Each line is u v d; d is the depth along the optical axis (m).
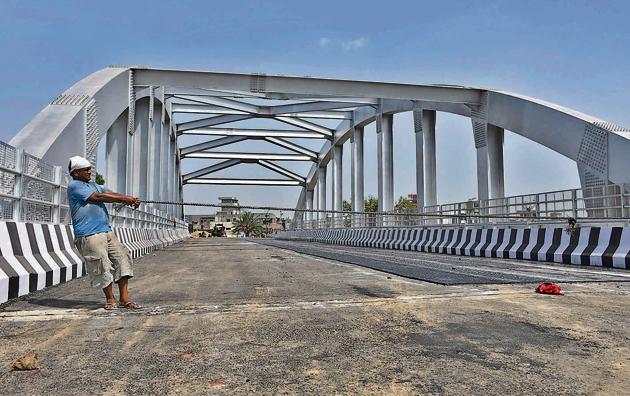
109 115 17.67
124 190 20.39
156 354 3.29
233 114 38.84
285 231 58.44
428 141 27.36
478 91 23.12
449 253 16.94
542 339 3.67
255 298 5.72
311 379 2.78
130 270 5.07
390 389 2.61
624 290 6.23
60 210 8.29
